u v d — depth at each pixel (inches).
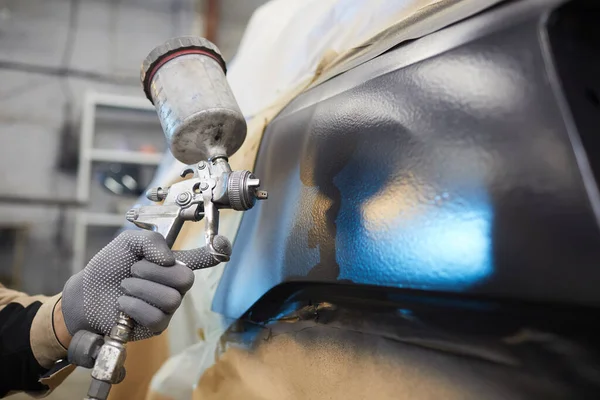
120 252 20.6
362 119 18.4
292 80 31.4
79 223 123.6
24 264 127.3
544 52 12.7
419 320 16.2
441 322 15.5
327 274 18.4
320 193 19.8
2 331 25.7
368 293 17.7
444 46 16.0
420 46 17.2
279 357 21.9
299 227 20.6
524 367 13.2
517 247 12.5
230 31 150.7
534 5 13.5
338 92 20.9
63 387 67.0
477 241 13.4
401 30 21.1
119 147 136.7
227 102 21.2
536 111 12.6
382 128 17.3
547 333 12.8
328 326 19.9
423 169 15.3
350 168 18.4
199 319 28.4
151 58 22.6
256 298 22.6
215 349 26.2
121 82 141.1
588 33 13.3
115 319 20.4
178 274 19.6
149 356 31.8
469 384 14.4
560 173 11.9
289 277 20.5
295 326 21.6
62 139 135.2
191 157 22.2
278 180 23.0
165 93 21.7
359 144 18.2
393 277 15.6
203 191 20.4
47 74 137.3
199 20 146.9
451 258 14.0
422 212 15.0
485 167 13.6
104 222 124.9
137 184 128.5
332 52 27.6
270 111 28.3
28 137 133.6
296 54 32.5
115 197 133.4
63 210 130.7
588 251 11.3
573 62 12.8
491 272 13.0
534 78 12.8
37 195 131.7
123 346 19.4
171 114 21.2
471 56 14.8
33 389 26.6
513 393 13.3
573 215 11.6
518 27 13.6
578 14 13.1
